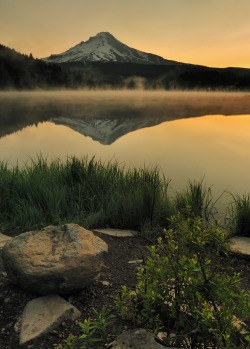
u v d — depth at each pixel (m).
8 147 12.66
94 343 2.14
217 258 3.62
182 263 1.92
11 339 2.25
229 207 5.57
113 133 17.38
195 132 17.05
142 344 1.69
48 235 3.02
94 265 2.78
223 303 1.79
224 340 1.64
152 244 4.07
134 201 4.89
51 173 5.96
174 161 9.80
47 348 2.17
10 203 4.95
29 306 2.55
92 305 2.67
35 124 22.52
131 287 2.96
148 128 19.36
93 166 6.08
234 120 24.17
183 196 5.52
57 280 2.60
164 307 2.08
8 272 2.78
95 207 5.15
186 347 1.83
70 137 15.89
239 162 9.59
